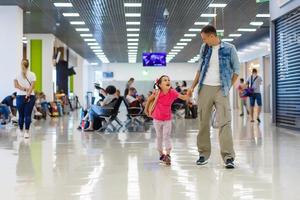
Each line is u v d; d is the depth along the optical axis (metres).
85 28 16.50
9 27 12.41
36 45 17.59
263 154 5.75
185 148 6.55
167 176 4.32
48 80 17.52
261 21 15.48
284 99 10.35
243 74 26.97
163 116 5.16
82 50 24.64
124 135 8.88
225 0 11.90
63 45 21.36
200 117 5.02
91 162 5.25
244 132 9.14
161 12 13.45
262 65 22.28
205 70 4.95
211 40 4.94
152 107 5.26
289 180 4.04
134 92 12.64
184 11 13.35
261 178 4.16
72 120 14.88
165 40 20.44
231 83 4.94
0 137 8.49
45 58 17.55
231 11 13.47
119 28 16.62
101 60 31.55
